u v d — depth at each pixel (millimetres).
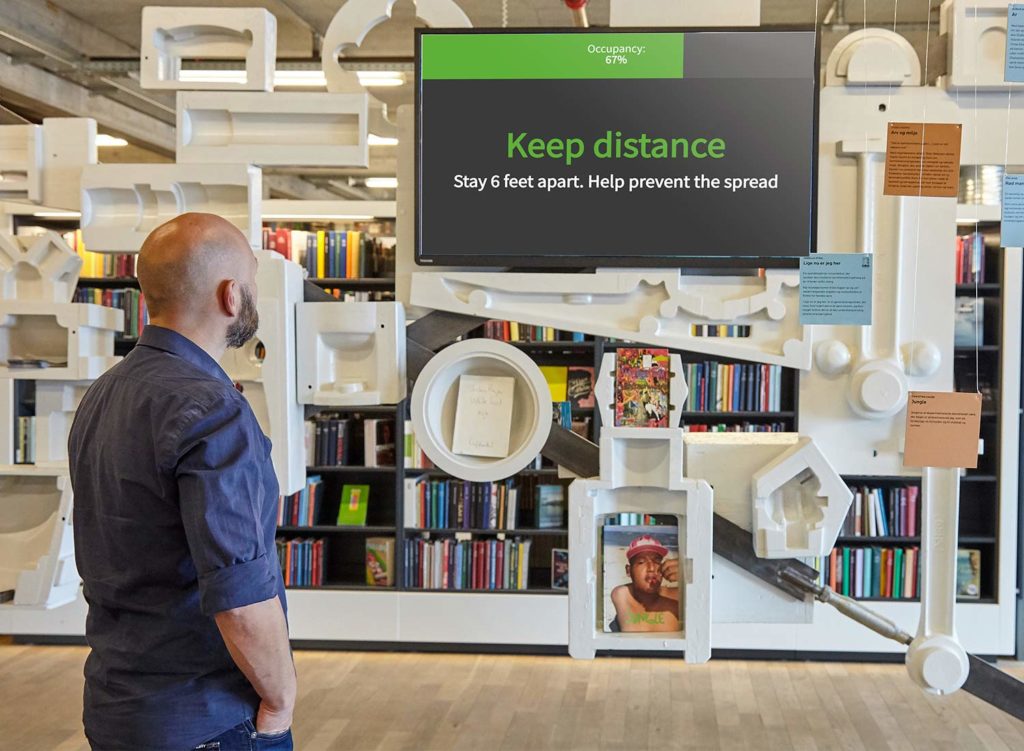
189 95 2309
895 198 2270
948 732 4508
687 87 2205
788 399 5812
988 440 5695
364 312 2328
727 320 2281
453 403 2414
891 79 2250
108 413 1702
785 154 2201
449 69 2238
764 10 6559
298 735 4445
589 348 6102
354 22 2316
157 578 1664
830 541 2287
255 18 2293
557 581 5840
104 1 6785
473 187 2254
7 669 5453
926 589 2342
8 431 2566
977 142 2254
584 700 4969
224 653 1705
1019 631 5570
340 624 5836
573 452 2363
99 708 1688
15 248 2555
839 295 2215
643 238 2234
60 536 2480
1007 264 5461
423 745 4332
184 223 1764
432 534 6133
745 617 2395
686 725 4605
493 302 2328
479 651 5812
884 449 2340
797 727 4582
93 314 2545
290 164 2316
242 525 1596
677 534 2338
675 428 2273
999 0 2188
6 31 6355
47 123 2414
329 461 6008
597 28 2211
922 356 2271
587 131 2229
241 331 1819
